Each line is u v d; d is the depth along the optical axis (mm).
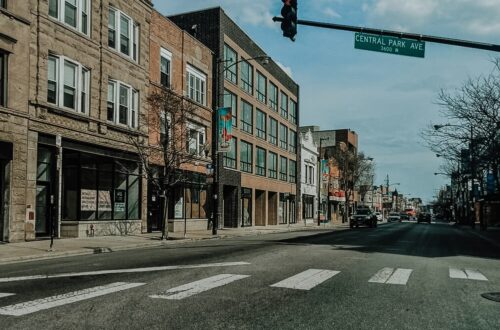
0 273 11016
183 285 8852
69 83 22250
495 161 26094
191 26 38438
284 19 12305
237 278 9719
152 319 6344
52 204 16391
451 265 13320
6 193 18719
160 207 29641
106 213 24375
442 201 143250
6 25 18688
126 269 11164
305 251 15898
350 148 90125
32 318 6348
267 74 49000
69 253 15977
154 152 27578
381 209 146625
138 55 27406
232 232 31953
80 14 22969
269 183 49125
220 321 6301
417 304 7691
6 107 18672
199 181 33906
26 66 19672
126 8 26172
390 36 13289
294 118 59125
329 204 73062
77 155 22453
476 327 6363
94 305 7137
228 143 30906
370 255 15234
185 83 32625
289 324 6238
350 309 7188
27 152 19516
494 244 24984
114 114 25172
